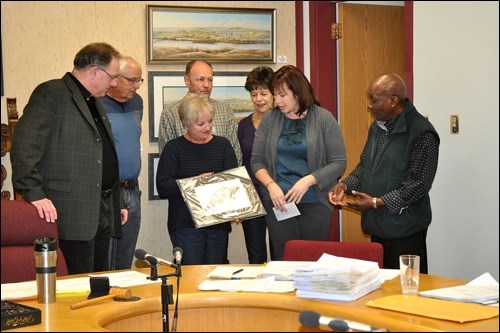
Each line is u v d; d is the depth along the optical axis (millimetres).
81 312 2256
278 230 3846
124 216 3906
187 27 5434
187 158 3969
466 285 2553
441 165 4777
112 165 3684
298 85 3727
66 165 3441
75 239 3453
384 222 3750
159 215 5445
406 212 3717
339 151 3816
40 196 3260
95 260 3705
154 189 5418
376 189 3791
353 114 5773
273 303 2455
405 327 2072
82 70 3521
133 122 4398
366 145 3996
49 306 2344
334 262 2646
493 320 2113
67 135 3449
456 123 4637
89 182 3498
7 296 2404
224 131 4609
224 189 3805
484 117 4422
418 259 2469
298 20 5777
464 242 4621
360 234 5820
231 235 5621
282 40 5762
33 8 5117
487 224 4445
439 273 4824
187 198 3770
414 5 4918
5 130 4625
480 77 4441
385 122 3834
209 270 2994
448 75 4672
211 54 5504
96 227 3510
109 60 3523
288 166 3826
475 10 4461
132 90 4281
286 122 3859
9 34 5062
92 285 2471
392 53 5887
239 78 5598
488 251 4449
